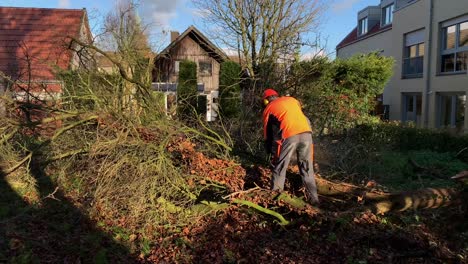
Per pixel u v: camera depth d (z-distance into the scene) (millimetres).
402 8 19719
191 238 5320
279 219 5621
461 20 15180
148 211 5703
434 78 16828
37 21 19969
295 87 10680
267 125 6098
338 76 14320
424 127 11656
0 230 5426
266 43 16500
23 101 8000
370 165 8047
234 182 6414
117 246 5094
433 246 4785
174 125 7145
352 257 4613
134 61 8188
